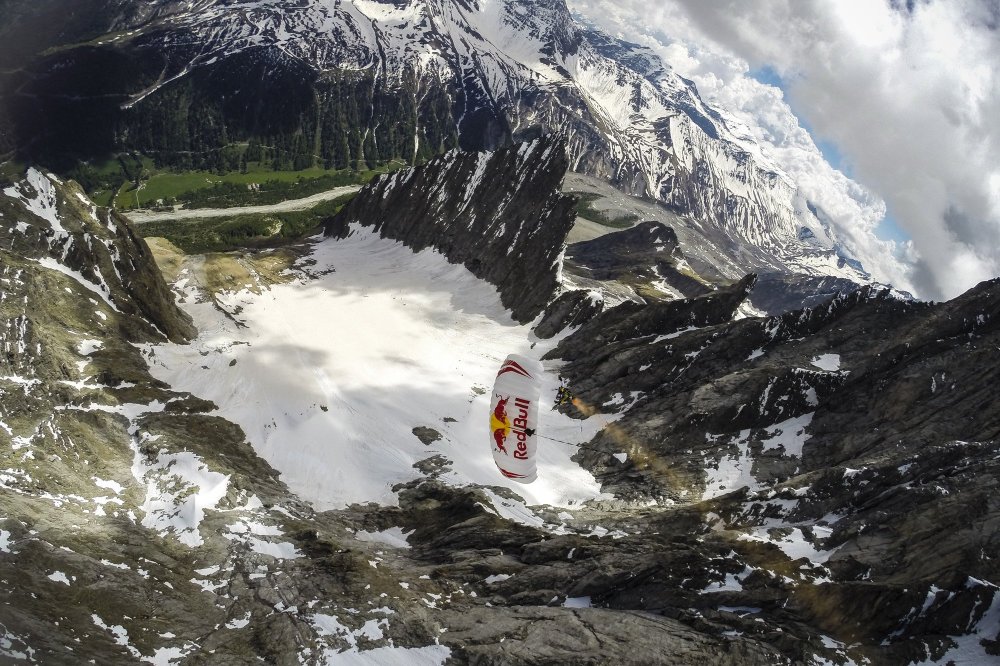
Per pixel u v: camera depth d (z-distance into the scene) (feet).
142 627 199.21
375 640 210.59
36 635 179.01
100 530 234.17
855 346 357.61
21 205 368.89
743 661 203.00
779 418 336.29
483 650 209.36
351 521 287.48
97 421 294.87
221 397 350.43
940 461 270.05
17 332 305.73
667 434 341.21
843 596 220.02
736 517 279.28
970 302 341.00
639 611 227.40
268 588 225.97
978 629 213.25
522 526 278.05
